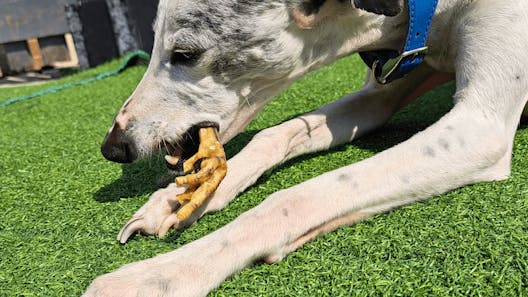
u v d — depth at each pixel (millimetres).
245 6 705
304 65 755
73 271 646
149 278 578
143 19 2084
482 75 710
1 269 664
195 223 707
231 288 598
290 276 605
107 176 861
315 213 639
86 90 1578
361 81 1172
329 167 808
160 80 741
